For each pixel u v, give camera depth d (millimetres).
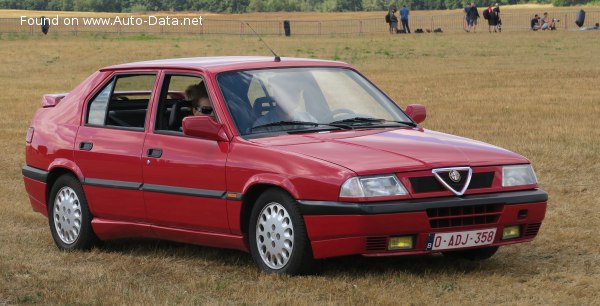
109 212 10625
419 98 29188
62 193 11141
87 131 10898
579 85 31703
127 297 8477
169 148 9938
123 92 10820
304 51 55125
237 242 9461
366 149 9000
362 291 8406
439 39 63938
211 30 89188
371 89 10508
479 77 36031
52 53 55625
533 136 19719
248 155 9234
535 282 8695
